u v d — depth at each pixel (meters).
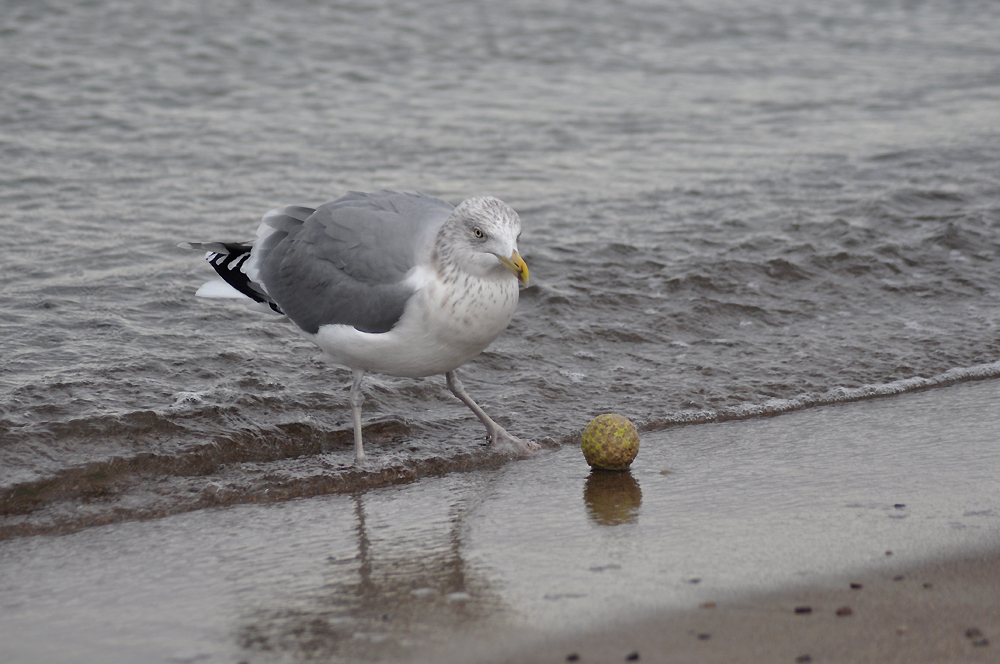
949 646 6.35
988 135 25.28
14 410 10.29
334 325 9.95
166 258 15.98
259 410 10.96
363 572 7.80
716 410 11.70
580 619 6.85
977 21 44.69
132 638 6.78
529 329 13.73
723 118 28.08
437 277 9.45
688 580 7.41
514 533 8.52
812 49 39.09
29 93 26.80
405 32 37.25
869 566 7.52
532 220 18.55
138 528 8.81
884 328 14.16
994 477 9.34
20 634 6.86
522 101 29.52
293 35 35.62
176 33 34.53
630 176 21.91
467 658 6.38
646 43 38.56
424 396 11.88
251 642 6.68
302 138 24.45
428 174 21.72
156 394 11.02
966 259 16.69
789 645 6.40
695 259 16.27
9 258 15.60
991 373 12.72
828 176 21.75
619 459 10.00
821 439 10.71
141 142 23.27
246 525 8.87
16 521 8.78
